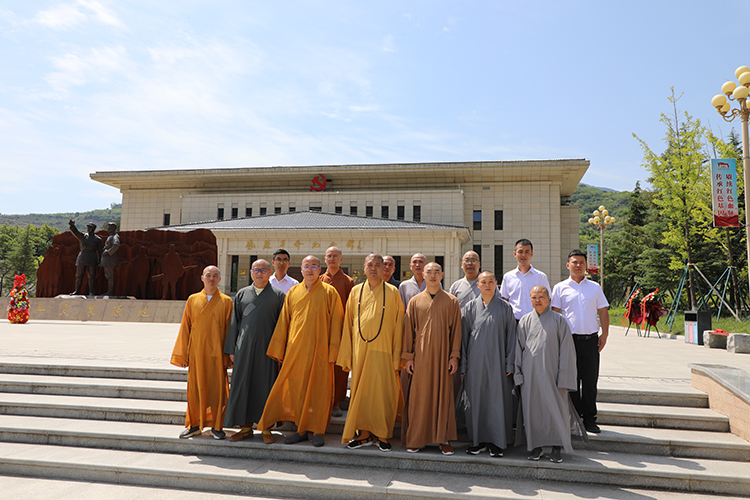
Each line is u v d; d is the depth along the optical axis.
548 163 40.69
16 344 9.30
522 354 4.59
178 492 4.20
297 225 32.81
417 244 31.14
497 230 42.22
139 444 4.95
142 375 6.48
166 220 48.06
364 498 4.01
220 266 32.19
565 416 4.43
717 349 11.33
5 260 80.94
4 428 5.15
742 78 10.92
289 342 4.98
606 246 50.81
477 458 4.41
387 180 44.75
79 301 18.05
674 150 21.22
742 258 22.67
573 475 4.24
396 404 4.76
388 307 4.76
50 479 4.46
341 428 5.23
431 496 3.89
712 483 4.02
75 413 5.59
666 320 18.36
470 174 42.81
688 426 5.00
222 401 5.04
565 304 5.18
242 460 4.68
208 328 5.09
